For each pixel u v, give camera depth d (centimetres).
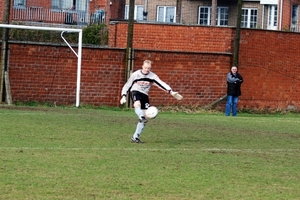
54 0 7912
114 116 3738
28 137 2589
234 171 2036
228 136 2961
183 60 4825
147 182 1816
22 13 7575
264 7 9156
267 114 5031
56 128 2938
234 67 4628
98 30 6775
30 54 4516
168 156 2269
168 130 3092
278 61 5178
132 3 4681
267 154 2438
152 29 5347
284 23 8888
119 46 5459
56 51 4559
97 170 1948
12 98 4506
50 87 4566
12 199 1566
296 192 1778
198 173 1973
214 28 5144
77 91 4519
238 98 4984
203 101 4891
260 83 5106
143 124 2589
